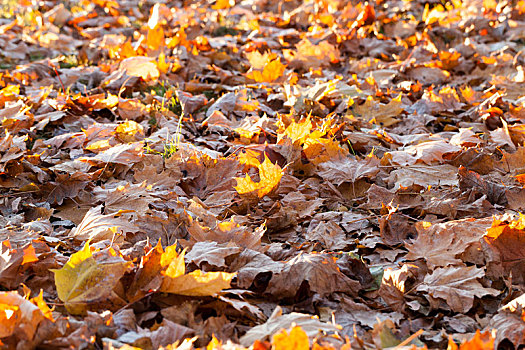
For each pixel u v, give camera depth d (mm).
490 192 2982
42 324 1800
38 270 2287
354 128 4020
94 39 7027
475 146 3580
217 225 2541
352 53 6156
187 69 5383
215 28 7312
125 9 8758
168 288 2082
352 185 3146
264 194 2980
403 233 2707
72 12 8555
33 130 3920
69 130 4031
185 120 4148
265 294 2260
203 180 3213
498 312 2141
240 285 2240
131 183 3273
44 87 4844
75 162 3322
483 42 6285
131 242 2561
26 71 5227
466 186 3002
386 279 2289
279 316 1971
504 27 6375
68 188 3043
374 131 3818
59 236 2684
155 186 3168
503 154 3355
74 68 5539
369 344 1931
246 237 2504
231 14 8188
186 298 2111
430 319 2176
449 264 2398
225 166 3240
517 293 2248
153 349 1847
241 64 5770
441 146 3422
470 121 4230
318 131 3455
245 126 3938
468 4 7230
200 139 3852
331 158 3336
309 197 3092
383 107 4223
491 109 4059
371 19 6660
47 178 3246
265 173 2932
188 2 9102
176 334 1882
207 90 4961
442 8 7512
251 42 6277
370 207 2961
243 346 1860
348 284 2260
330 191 3160
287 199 3023
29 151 3586
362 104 4461
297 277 2232
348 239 2719
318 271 2232
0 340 1794
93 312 1947
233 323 1984
